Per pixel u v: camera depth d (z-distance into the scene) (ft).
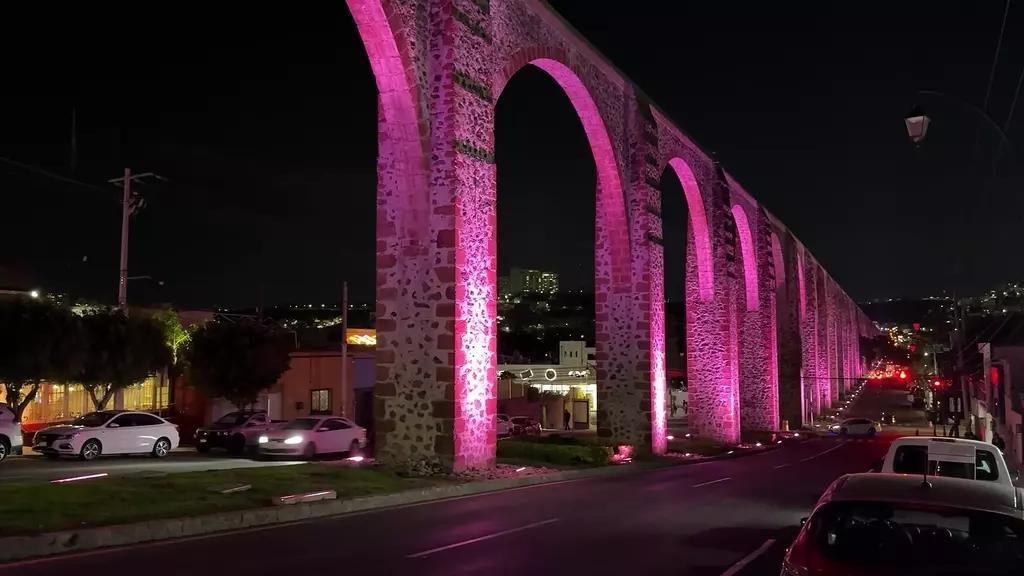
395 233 58.49
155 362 96.22
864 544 16.52
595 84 82.69
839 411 249.55
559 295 464.24
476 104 60.54
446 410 56.08
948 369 208.44
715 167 120.06
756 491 56.44
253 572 26.91
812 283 213.66
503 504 46.55
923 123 51.01
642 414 86.94
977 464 31.91
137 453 79.71
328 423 85.92
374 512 42.57
